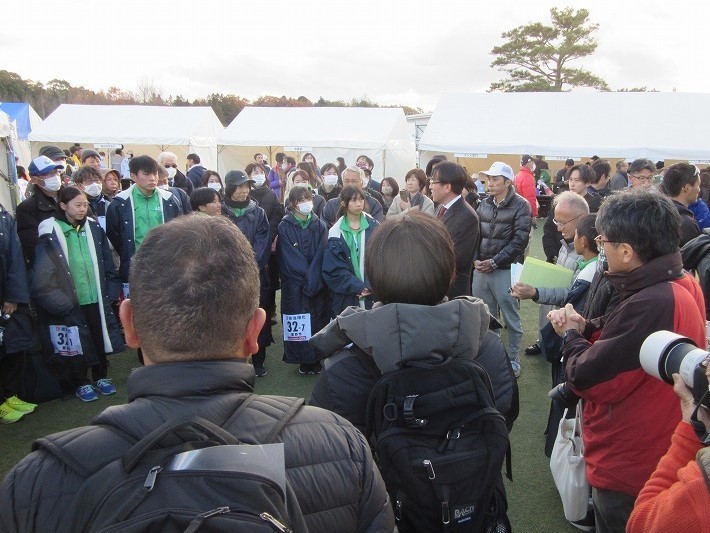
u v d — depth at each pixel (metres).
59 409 3.95
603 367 1.67
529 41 33.69
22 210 3.91
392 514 0.92
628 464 1.70
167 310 0.81
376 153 16.25
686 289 1.67
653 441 1.66
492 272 4.48
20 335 3.70
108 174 5.79
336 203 5.68
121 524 0.63
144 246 0.88
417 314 1.26
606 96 15.35
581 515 2.39
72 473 0.72
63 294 3.84
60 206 3.88
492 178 4.49
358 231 4.28
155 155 19.55
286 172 13.62
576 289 2.84
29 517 0.70
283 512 0.68
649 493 1.15
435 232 1.38
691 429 1.14
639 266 1.69
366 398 1.33
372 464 0.90
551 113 15.01
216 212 4.44
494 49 34.81
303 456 0.81
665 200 1.69
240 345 0.88
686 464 1.13
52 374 4.02
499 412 1.33
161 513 0.64
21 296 3.63
